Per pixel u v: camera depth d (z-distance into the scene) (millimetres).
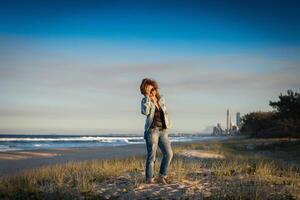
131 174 10555
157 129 8984
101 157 25844
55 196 8633
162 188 8688
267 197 7871
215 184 9047
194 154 22234
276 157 24688
